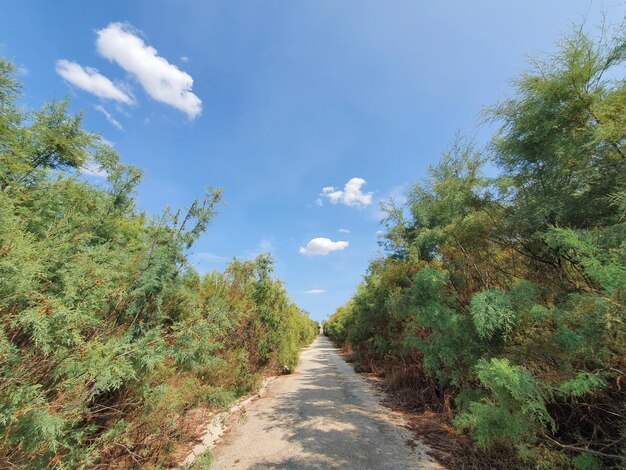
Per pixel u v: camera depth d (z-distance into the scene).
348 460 4.18
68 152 3.66
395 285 7.84
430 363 4.71
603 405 2.70
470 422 3.05
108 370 2.33
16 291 1.86
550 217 3.34
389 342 9.54
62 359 2.08
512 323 3.03
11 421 1.75
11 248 1.88
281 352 11.41
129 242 3.83
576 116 2.97
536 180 3.59
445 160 6.36
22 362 1.92
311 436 5.14
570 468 2.65
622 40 2.76
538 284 3.41
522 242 3.89
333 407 7.15
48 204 2.67
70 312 2.04
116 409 3.00
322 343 40.03
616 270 2.12
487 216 4.31
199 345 3.72
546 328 2.96
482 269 4.60
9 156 2.78
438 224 6.46
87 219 2.93
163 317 3.62
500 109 3.51
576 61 2.84
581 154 2.97
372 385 10.12
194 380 4.27
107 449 2.69
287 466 4.01
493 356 3.34
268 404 7.48
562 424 3.07
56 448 2.14
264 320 10.50
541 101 3.06
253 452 4.48
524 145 3.38
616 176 2.76
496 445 3.77
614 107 2.70
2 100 3.06
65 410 2.16
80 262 2.38
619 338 2.26
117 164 4.10
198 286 5.50
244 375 7.78
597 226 3.03
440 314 4.12
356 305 15.04
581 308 2.51
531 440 2.74
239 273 8.40
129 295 3.34
